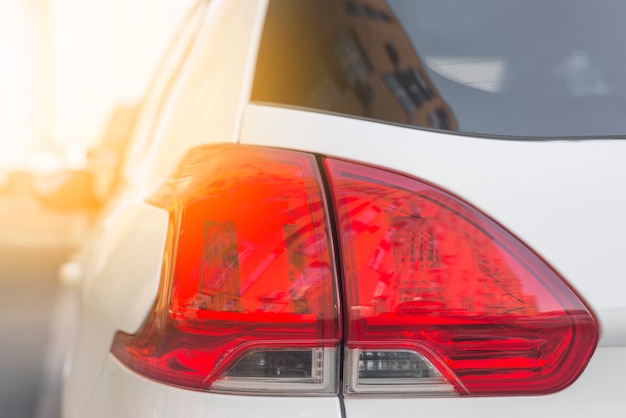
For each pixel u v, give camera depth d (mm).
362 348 1134
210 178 1231
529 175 1181
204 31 1921
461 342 1137
